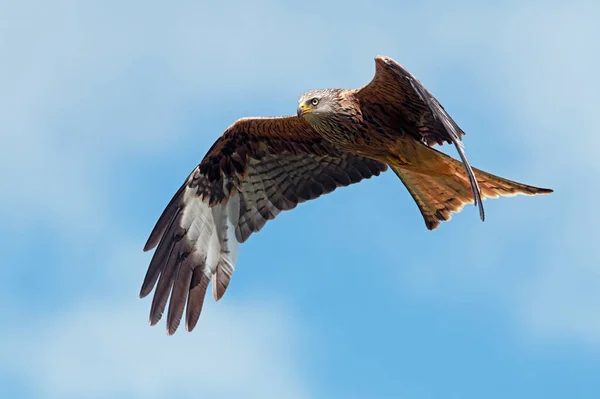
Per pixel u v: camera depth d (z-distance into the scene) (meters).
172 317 15.91
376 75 14.28
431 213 15.15
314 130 15.79
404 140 15.02
